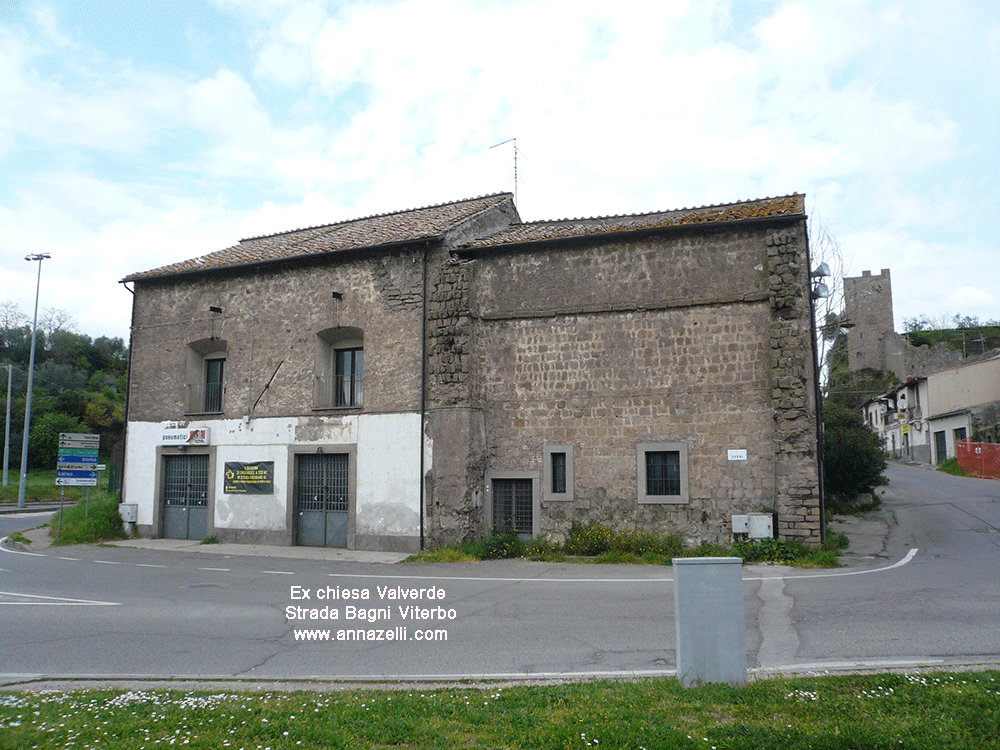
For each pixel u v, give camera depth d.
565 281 17.56
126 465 21.98
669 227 16.48
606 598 11.07
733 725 5.05
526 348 17.75
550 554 16.12
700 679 6.04
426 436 17.89
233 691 6.55
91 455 22.11
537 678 6.80
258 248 23.09
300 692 6.40
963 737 4.77
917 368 65.25
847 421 26.77
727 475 15.77
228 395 20.64
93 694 6.40
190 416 21.11
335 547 18.73
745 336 15.96
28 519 30.42
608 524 16.56
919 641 7.72
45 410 58.53
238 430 20.31
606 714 5.37
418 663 7.52
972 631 8.09
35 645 8.55
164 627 9.49
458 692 6.22
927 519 20.92
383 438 18.38
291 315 20.08
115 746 5.00
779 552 14.69
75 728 5.39
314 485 19.30
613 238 17.16
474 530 17.31
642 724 5.12
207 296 21.39
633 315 16.92
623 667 7.12
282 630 9.26
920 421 50.16
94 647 8.44
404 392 18.30
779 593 11.01
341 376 19.94
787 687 5.89
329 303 19.58
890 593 10.69
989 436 40.16
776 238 15.75
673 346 16.52
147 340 22.17
